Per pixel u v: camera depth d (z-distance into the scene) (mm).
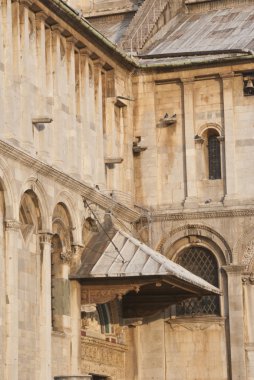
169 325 62312
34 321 50531
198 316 61906
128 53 64688
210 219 62344
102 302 55219
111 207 59156
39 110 52406
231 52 62656
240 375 60594
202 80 63625
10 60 49625
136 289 54781
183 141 63562
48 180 52250
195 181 62969
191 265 62750
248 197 61781
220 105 63094
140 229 63188
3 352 47312
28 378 49531
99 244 56562
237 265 61344
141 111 64250
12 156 48594
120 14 77250
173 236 62781
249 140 62250
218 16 70812
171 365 61969
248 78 62531
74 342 54688
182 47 66500
